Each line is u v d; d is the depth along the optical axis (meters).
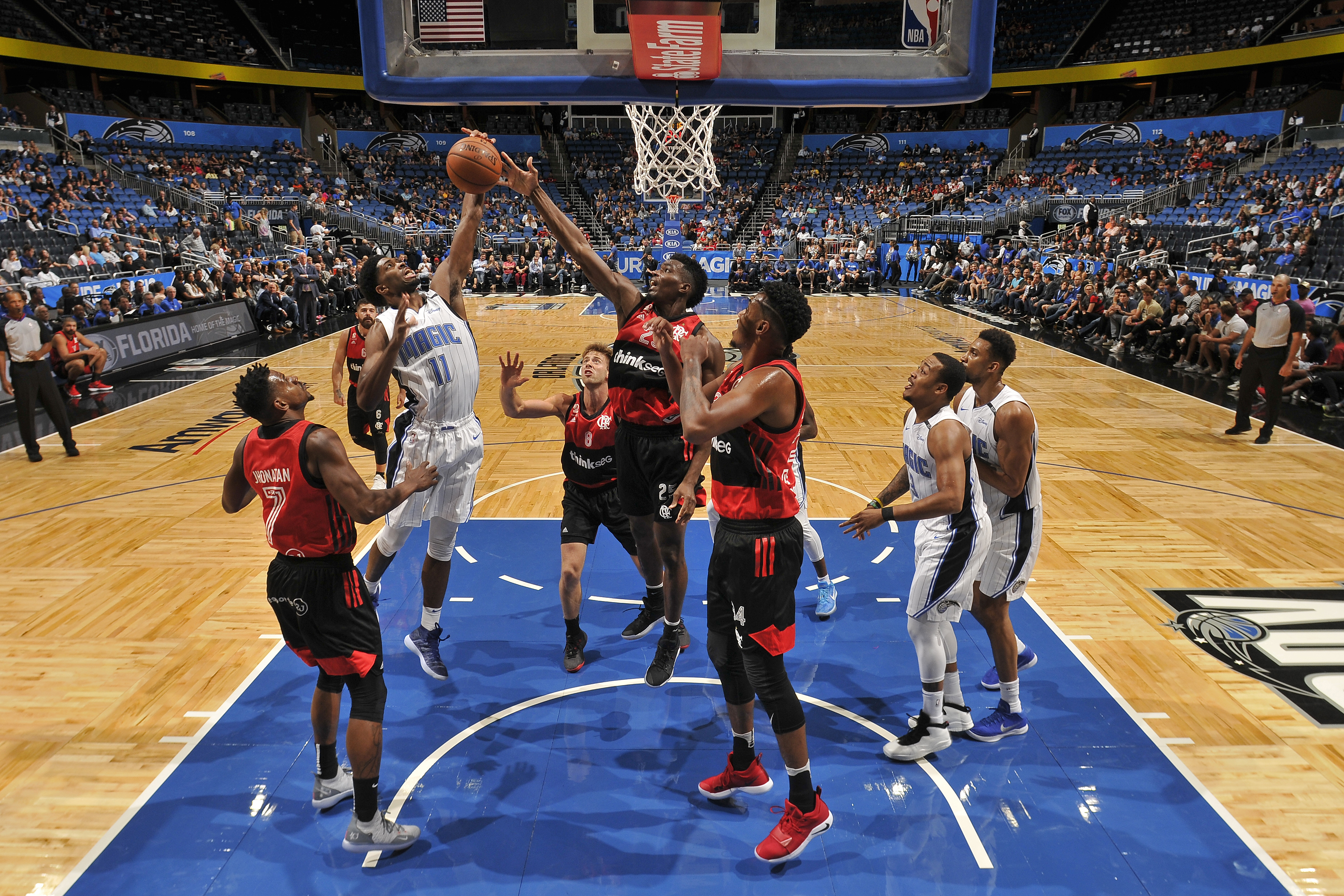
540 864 2.97
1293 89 25.97
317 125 31.84
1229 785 3.38
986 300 20.66
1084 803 3.29
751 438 2.84
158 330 12.79
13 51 23.89
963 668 4.32
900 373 12.34
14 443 8.49
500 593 5.19
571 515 4.41
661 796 3.35
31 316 7.67
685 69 4.11
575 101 4.22
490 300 22.75
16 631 4.62
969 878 2.90
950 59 4.18
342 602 2.99
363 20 4.03
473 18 4.05
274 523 2.94
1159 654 4.41
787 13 4.12
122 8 27.55
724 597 3.03
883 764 3.54
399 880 2.89
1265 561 5.59
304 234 25.91
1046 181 27.50
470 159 3.69
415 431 4.00
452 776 3.46
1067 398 10.55
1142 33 29.34
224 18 30.47
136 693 4.03
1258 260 15.96
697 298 3.68
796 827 2.97
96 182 21.77
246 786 3.38
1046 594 5.12
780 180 32.53
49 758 3.54
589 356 4.29
